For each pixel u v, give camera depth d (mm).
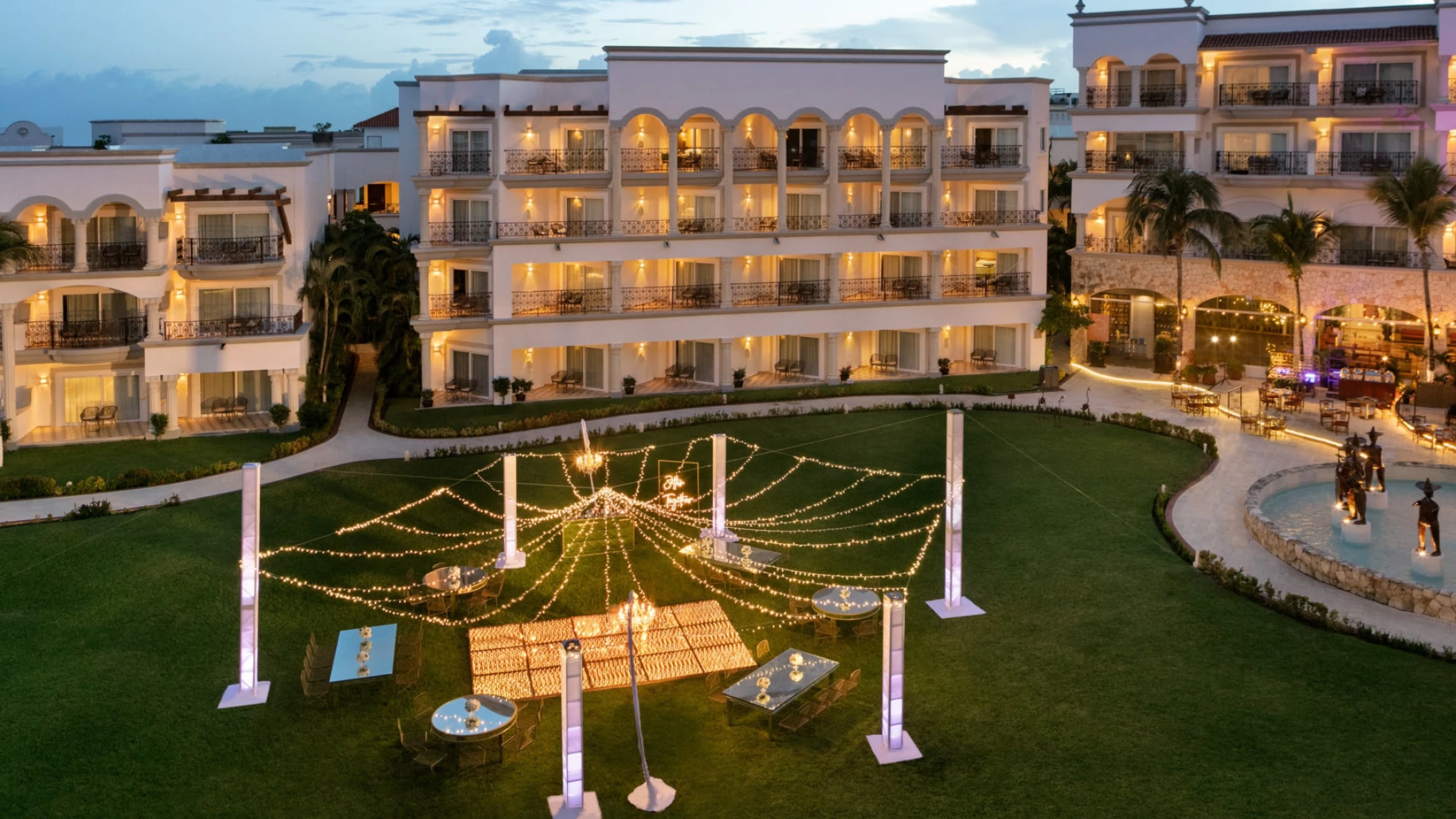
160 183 50781
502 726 26031
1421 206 52844
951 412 32719
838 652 31047
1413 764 24969
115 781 25328
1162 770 25141
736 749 26609
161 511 41750
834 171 62312
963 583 35250
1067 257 75625
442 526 40906
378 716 28109
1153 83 64625
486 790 25156
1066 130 97188
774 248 61906
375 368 67812
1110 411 55844
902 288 64562
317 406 52875
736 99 60219
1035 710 27797
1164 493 41938
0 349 49719
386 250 62312
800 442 50938
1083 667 29734
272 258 53688
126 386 53938
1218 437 50688
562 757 25719
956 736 26812
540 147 60344
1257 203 62344
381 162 80625
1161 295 64562
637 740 27047
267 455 48750
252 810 24391
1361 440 41625
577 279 61781
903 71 62375
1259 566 35562
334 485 44906
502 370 59031
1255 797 24078
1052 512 41219
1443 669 28812
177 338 51844
